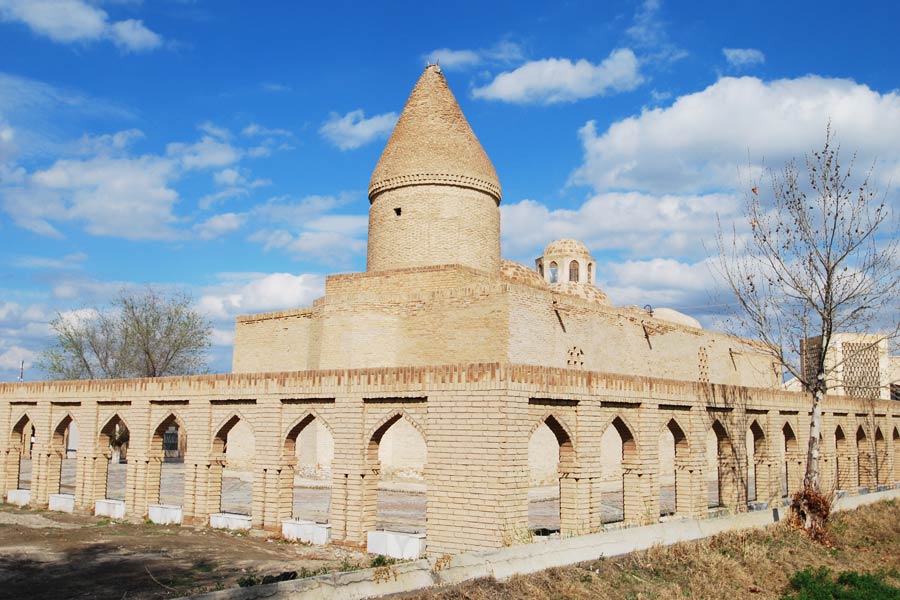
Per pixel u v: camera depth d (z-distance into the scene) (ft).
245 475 108.27
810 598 45.14
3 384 82.94
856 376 126.21
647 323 115.03
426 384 50.52
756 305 65.31
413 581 37.76
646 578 45.03
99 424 72.69
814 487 61.36
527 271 115.85
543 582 41.22
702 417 64.90
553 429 52.54
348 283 97.81
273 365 107.86
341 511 53.98
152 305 152.66
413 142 101.65
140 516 66.85
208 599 31.63
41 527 62.39
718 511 64.80
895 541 63.10
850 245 60.85
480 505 46.91
